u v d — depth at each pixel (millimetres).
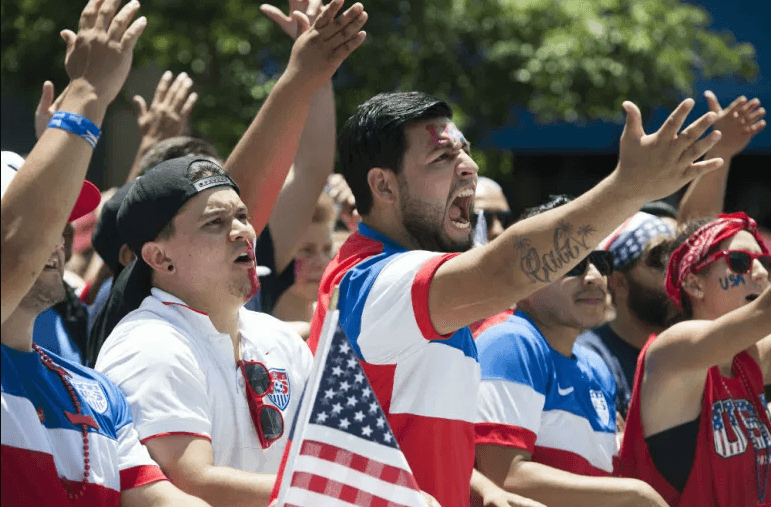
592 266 7832
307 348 6629
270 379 6270
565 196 8391
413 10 17609
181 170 6168
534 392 7414
